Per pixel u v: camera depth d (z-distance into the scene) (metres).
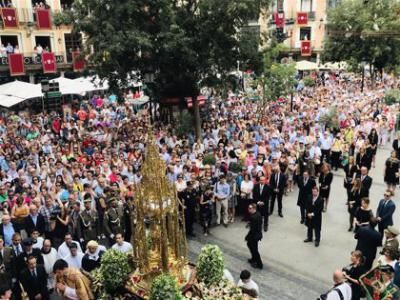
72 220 11.03
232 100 27.98
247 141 17.22
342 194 15.70
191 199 12.31
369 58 33.97
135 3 18.02
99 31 18.34
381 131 21.80
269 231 12.74
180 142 17.94
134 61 19.42
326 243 11.88
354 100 26.41
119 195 11.84
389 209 10.98
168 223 6.51
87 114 25.28
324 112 21.94
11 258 8.92
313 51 46.62
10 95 23.75
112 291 6.60
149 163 6.25
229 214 13.65
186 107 21.66
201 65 19.12
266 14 20.89
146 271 6.40
